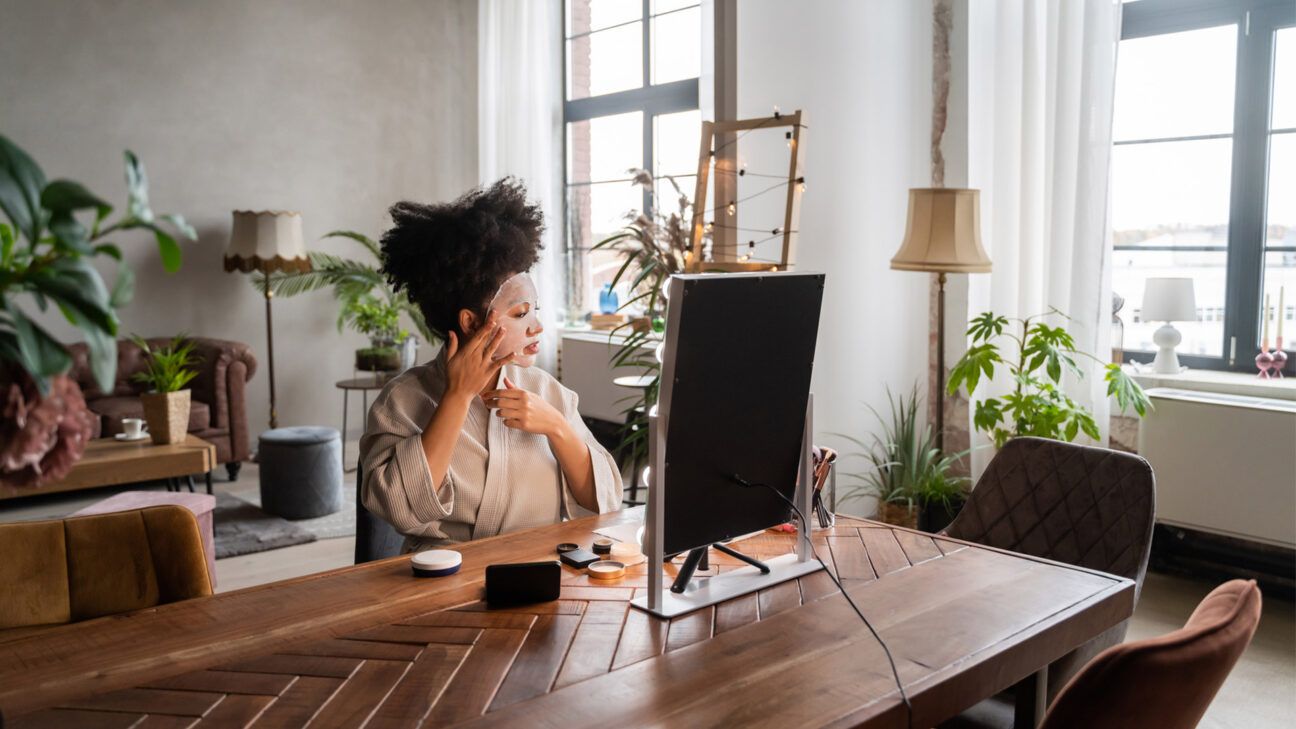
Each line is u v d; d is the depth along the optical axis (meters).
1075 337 3.87
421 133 7.04
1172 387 3.94
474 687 1.28
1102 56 3.78
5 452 0.86
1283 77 3.83
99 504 3.24
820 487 2.04
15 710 1.21
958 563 1.83
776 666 1.35
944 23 4.47
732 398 1.60
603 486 2.08
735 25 4.75
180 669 1.33
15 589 1.66
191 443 4.65
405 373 2.04
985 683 1.38
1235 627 1.24
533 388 2.12
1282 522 3.43
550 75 6.76
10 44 5.59
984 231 4.20
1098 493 2.21
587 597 1.63
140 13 5.95
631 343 4.53
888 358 4.52
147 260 6.04
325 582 1.69
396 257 1.96
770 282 1.60
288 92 6.48
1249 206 3.94
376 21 6.80
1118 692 1.16
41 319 5.39
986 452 4.29
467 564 1.78
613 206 6.67
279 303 6.54
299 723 1.18
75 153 5.80
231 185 6.31
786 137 4.21
